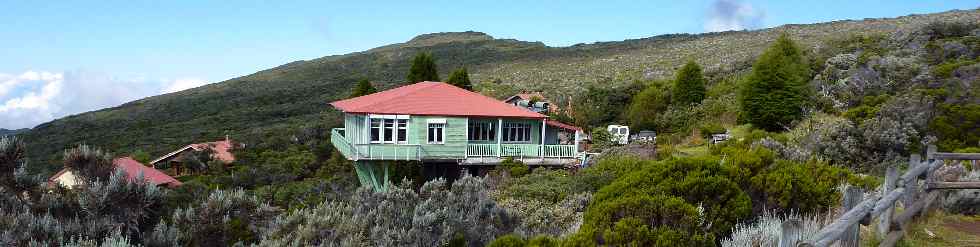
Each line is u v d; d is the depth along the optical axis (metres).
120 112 70.50
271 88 82.00
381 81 81.25
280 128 45.66
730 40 89.44
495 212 8.73
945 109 21.72
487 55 112.06
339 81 83.62
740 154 8.31
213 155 34.91
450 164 25.20
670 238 5.71
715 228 6.68
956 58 32.69
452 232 7.17
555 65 87.38
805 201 7.62
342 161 29.81
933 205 7.57
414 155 23.30
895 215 6.53
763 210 7.44
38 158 42.62
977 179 9.26
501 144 24.75
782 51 33.03
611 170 15.32
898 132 20.25
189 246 6.30
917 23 68.62
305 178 28.92
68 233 5.64
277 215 7.23
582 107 41.41
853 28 78.62
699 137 31.20
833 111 29.06
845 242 5.07
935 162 7.61
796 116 30.00
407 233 6.75
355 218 6.76
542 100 44.56
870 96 29.06
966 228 7.23
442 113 23.78
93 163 7.07
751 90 31.16
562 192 13.58
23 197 6.40
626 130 32.47
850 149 20.33
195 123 56.03
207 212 6.47
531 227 9.70
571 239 6.03
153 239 5.95
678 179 7.27
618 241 5.70
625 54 91.81
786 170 7.83
